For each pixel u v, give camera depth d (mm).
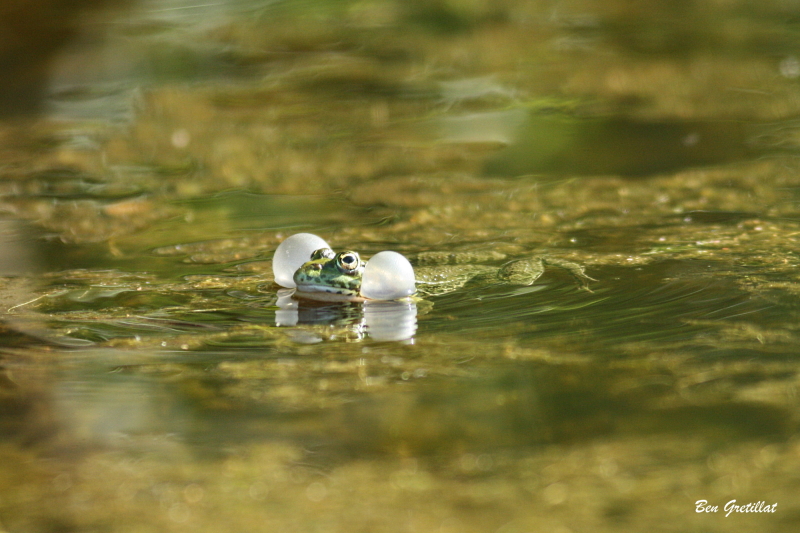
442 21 38531
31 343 11523
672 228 16406
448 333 11625
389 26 37688
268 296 13516
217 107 27984
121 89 29969
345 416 9219
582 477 7871
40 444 8789
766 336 10953
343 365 10625
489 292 13344
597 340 11094
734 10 39219
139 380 10281
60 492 7914
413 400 9555
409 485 7863
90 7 38344
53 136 25250
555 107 27047
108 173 21891
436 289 13586
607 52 33438
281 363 10734
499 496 7660
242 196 19906
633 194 18953
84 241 16828
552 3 41688
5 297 13516
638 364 10258
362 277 13281
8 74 31219
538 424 8898
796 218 16641
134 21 37250
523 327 11695
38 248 16391
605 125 24969
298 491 7836
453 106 27578
